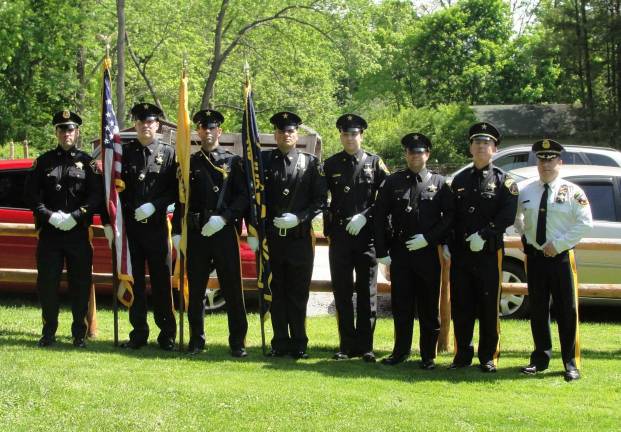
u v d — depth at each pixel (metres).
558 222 6.66
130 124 28.69
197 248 7.09
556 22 39.62
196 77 27.97
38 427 5.02
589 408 5.78
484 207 6.75
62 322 8.37
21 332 7.73
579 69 40.06
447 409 5.63
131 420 5.17
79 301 7.23
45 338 7.16
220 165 7.09
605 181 9.26
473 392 6.18
